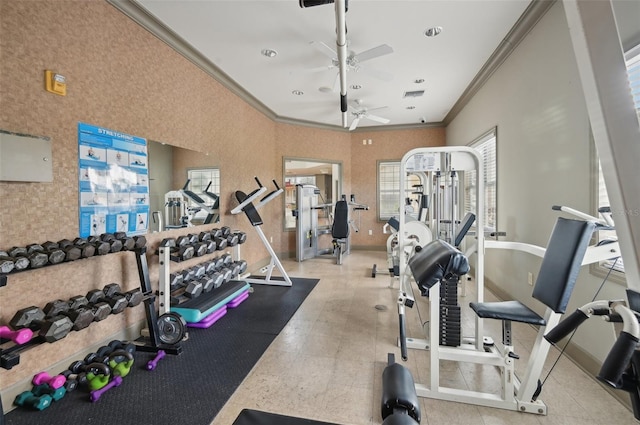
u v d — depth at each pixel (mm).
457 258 1662
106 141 2418
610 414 1739
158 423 1681
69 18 2143
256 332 2822
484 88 4172
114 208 2484
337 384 2025
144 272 2479
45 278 1985
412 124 6801
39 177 1938
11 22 1822
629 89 504
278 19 2861
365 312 3299
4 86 1792
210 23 2914
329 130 6871
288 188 6891
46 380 1925
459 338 2387
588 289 2178
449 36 3168
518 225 3209
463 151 2490
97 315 2045
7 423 1688
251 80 4293
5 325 1782
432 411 1778
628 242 535
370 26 2980
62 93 2086
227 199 4305
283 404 1828
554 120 2566
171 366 2248
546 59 2668
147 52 2836
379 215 7145
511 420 1701
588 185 2168
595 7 507
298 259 5945
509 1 2637
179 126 3275
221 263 3738
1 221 1786
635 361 590
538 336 1766
